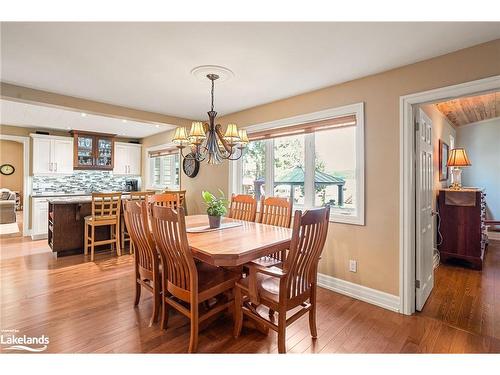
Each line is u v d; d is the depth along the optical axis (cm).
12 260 388
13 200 717
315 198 324
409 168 238
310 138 325
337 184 303
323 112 299
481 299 269
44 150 553
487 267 365
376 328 217
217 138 272
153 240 221
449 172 468
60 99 327
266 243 204
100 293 279
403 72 241
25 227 541
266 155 376
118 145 659
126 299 265
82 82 287
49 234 444
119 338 201
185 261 187
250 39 197
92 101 354
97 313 237
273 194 370
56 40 199
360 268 271
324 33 188
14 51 217
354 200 288
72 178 615
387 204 251
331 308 252
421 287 249
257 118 378
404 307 240
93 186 646
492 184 506
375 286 260
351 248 277
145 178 681
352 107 274
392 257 249
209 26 181
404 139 239
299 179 340
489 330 213
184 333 208
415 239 246
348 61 231
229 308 243
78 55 224
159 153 625
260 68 246
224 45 206
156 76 268
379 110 256
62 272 340
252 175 405
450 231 373
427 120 277
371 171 262
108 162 640
